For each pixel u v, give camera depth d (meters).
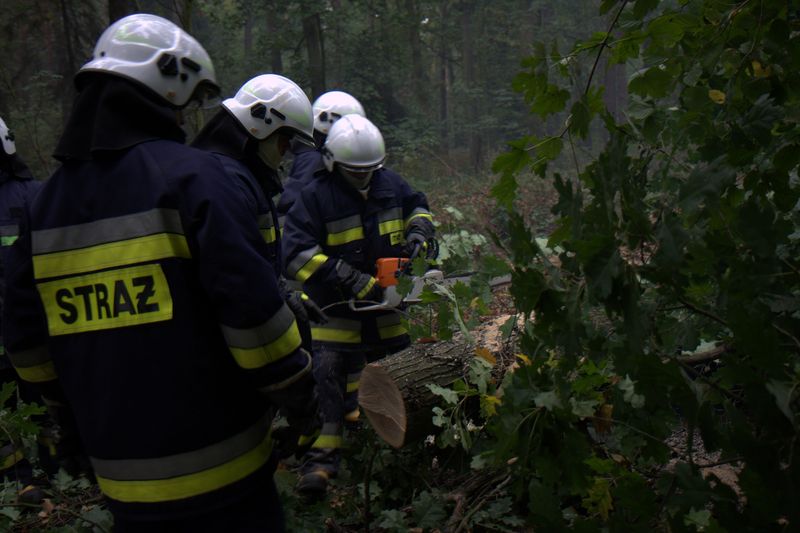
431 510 2.73
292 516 2.88
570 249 1.68
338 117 4.23
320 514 3.06
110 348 1.81
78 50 12.55
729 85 1.88
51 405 2.06
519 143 2.09
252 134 2.54
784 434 1.29
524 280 1.73
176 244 1.77
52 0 12.56
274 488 1.98
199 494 1.81
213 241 1.74
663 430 2.08
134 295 1.79
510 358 3.21
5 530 3.17
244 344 1.75
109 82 1.86
